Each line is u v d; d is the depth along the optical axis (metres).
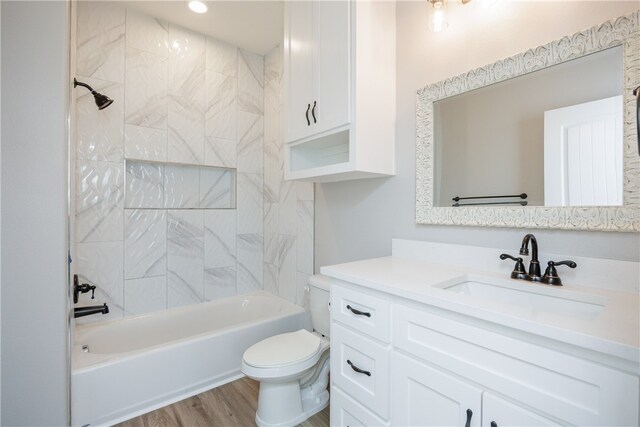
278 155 2.74
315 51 1.69
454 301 0.84
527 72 1.18
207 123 2.63
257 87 2.93
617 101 0.98
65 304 1.08
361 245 1.92
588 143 1.04
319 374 1.83
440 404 0.89
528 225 1.17
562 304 0.99
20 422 1.00
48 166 1.04
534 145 1.16
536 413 0.71
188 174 2.62
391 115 1.65
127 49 2.25
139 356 1.70
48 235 1.04
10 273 0.99
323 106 1.63
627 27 0.96
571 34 1.07
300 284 2.47
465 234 1.38
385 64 1.62
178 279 2.49
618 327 0.66
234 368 2.05
